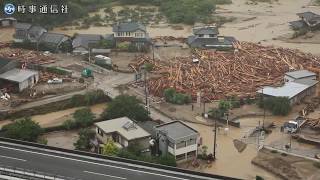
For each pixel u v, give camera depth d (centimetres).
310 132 12081
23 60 16962
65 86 14750
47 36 18675
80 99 13838
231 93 14388
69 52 18125
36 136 10762
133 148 10069
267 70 16412
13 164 8462
